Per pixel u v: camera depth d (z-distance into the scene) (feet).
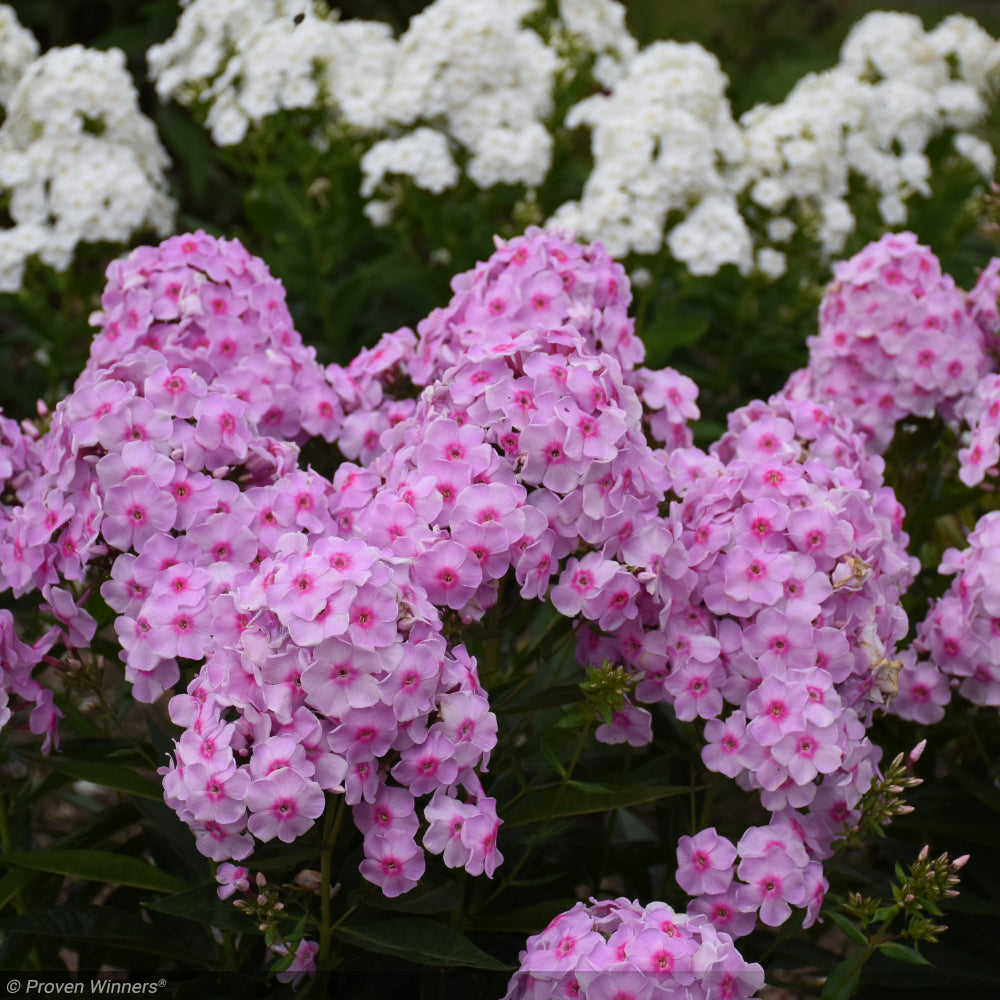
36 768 4.78
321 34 5.91
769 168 6.20
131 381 4.55
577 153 8.27
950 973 4.62
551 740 4.62
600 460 4.38
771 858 4.36
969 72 7.45
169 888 4.46
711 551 4.46
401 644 4.21
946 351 4.99
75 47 5.84
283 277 5.93
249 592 4.26
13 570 4.50
